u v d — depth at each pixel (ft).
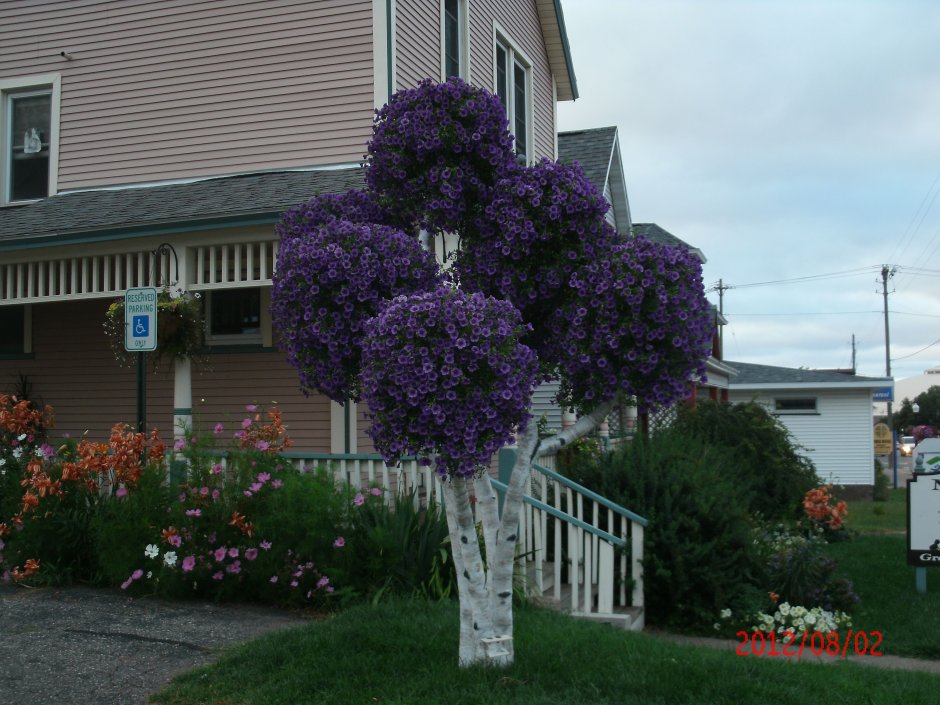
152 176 36.94
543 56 51.44
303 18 35.06
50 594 24.47
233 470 24.84
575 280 15.97
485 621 17.15
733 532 28.22
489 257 16.80
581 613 24.67
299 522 23.38
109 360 37.78
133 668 18.38
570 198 16.29
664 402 16.06
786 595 28.81
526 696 15.93
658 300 15.33
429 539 24.09
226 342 35.24
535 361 14.82
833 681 18.76
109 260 31.27
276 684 16.93
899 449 159.74
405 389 13.97
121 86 37.78
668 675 17.76
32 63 39.32
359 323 15.90
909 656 24.53
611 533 26.32
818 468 87.25
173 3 37.09
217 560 23.41
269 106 35.37
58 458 27.68
